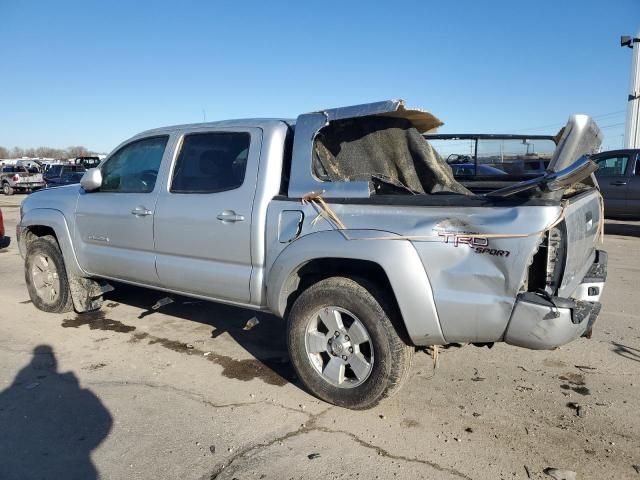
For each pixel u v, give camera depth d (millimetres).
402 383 3396
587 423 3393
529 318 2914
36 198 5684
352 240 3305
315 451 3105
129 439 3246
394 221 3238
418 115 3920
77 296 5480
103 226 4930
